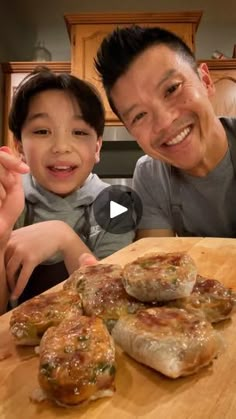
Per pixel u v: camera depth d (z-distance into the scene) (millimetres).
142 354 490
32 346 560
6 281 828
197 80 1046
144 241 960
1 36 2801
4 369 513
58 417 423
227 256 853
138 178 1348
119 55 996
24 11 2840
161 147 1095
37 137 1040
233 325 583
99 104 1095
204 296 590
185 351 470
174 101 1007
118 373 486
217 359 501
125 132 2553
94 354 450
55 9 2840
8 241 827
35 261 829
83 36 2523
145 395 447
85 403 432
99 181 1229
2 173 742
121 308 583
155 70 976
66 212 1094
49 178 1069
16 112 1081
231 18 2861
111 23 2510
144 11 2812
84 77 2518
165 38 1011
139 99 1006
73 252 900
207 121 1063
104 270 689
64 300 600
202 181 1195
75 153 1044
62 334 486
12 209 762
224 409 421
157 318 530
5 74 2766
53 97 1018
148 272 596
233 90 2645
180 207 1262
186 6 2811
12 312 629
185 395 444
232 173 1184
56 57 2963
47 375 433
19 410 437
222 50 2920
